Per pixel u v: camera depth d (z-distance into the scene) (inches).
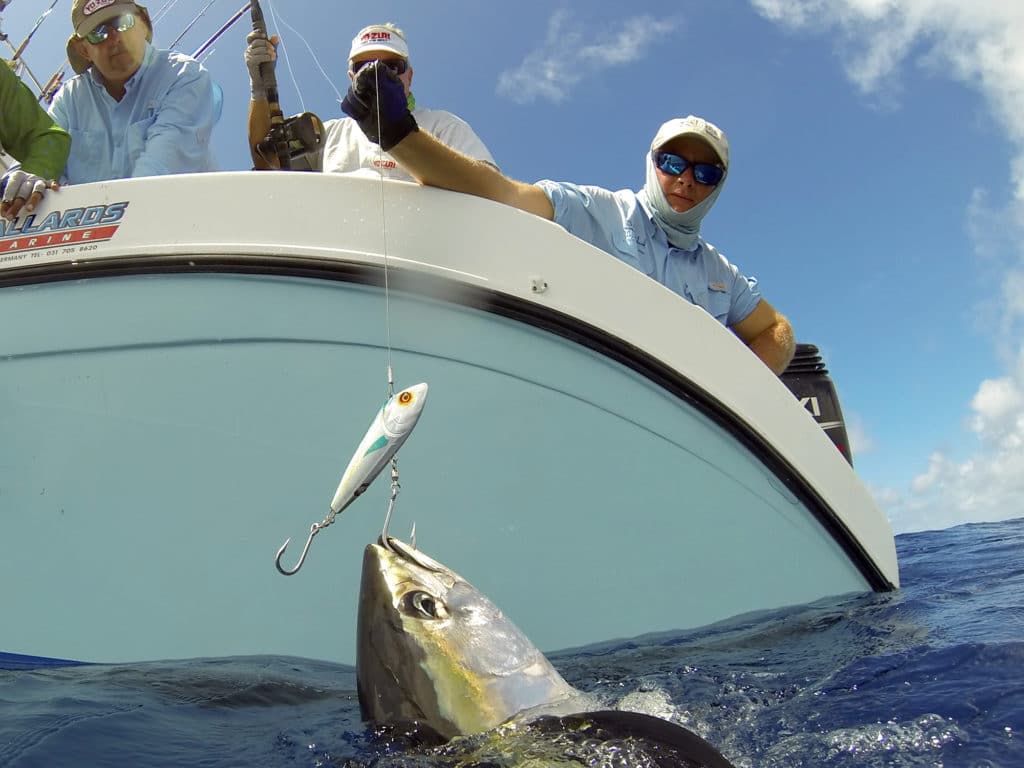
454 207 57.2
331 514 43.6
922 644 53.0
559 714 35.2
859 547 65.2
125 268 55.3
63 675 51.9
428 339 56.2
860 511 65.5
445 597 37.4
